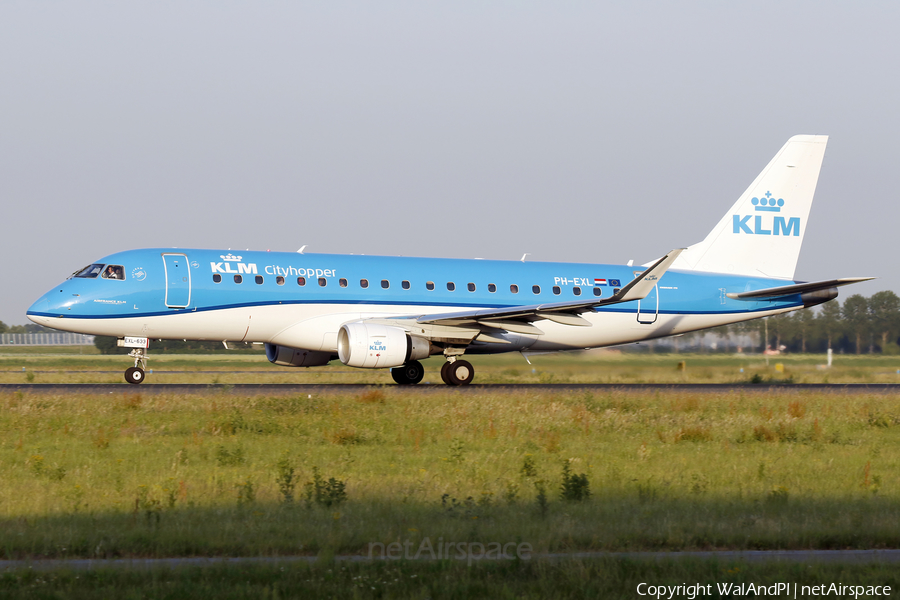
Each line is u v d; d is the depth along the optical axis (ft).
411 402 305.53
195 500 155.33
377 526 133.59
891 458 222.89
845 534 131.34
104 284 372.79
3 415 260.21
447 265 424.87
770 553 124.57
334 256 410.31
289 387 384.68
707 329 469.57
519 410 290.97
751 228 473.26
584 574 108.37
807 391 395.96
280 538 125.29
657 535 128.98
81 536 124.06
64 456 201.98
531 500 160.04
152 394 317.83
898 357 643.86
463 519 140.56
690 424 273.54
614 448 230.48
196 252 391.45
